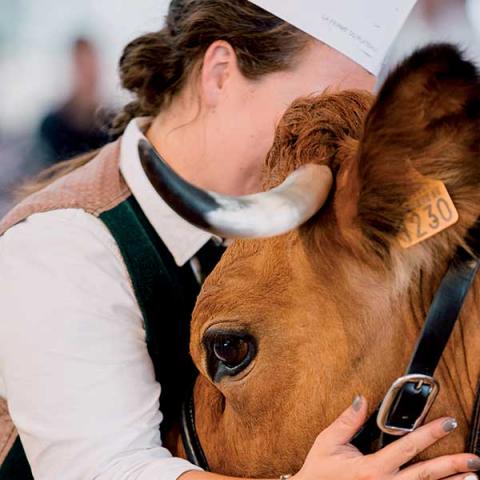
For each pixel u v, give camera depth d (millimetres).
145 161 1743
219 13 2688
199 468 2330
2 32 6043
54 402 2469
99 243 2598
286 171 2229
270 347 2129
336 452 2020
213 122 2732
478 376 1992
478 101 1848
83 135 5816
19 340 2523
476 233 1927
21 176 5680
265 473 2195
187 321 2664
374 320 2023
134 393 2510
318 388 2080
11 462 2775
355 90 2291
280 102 2668
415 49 1915
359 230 1992
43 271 2553
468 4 5465
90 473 2418
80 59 5938
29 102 5918
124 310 2578
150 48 2855
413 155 1896
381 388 2027
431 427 1979
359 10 2686
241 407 2191
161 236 2652
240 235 1815
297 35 2633
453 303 1942
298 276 2109
